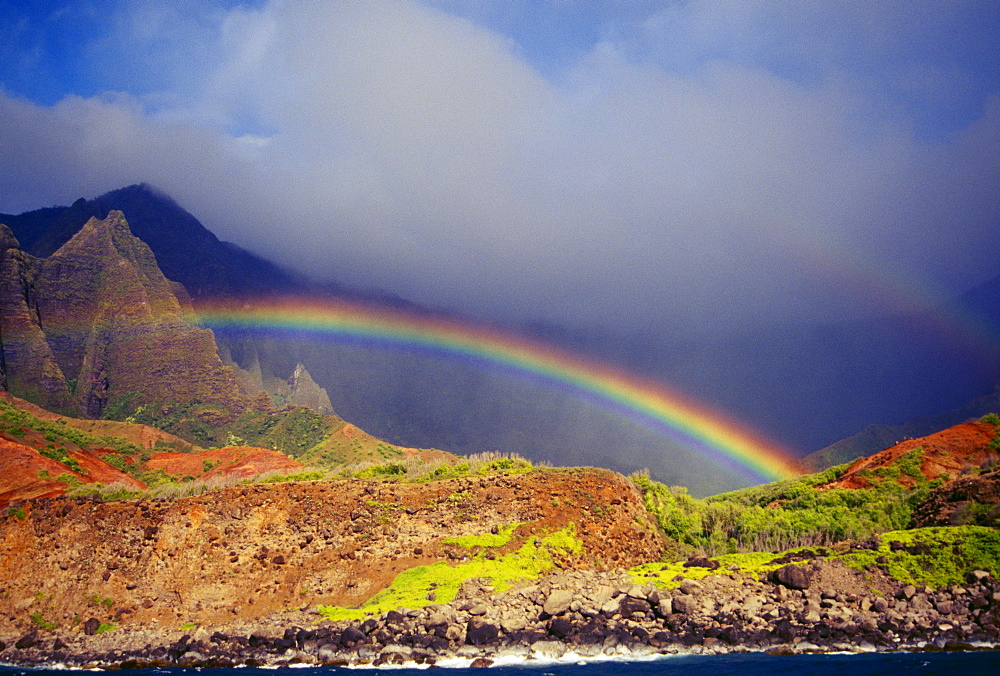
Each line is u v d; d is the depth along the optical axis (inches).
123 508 2255.2
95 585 2078.0
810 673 1369.3
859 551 1859.0
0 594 2054.6
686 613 1722.4
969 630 1581.0
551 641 1678.2
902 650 1542.8
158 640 1888.5
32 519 2219.5
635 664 1541.6
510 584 1934.1
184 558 2134.6
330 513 2255.2
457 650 1673.2
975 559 1752.0
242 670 1678.2
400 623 1731.1
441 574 1994.3
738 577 1846.7
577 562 2118.6
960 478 2329.0
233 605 2018.9
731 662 1514.5
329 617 1855.3
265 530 2213.3
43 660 1863.9
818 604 1708.9
